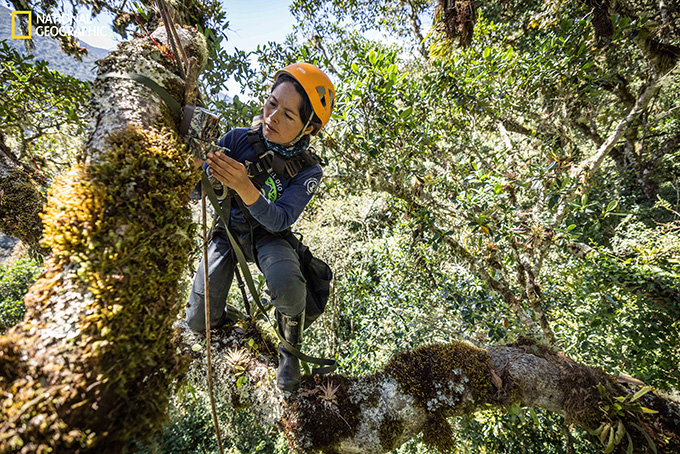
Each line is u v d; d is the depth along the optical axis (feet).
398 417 5.96
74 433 2.22
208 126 3.30
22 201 7.90
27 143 9.20
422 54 19.95
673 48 11.61
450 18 12.94
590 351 13.44
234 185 3.72
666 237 12.96
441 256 13.82
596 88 12.92
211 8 7.18
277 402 5.78
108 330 2.46
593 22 11.84
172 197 2.95
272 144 5.18
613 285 12.16
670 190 27.53
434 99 13.55
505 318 11.44
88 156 2.88
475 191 11.16
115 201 2.71
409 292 15.47
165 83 3.33
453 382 6.23
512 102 14.06
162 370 2.88
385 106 9.82
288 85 4.67
